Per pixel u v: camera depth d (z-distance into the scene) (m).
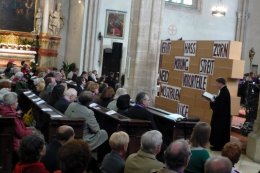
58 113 6.82
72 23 23.84
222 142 9.95
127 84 13.47
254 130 9.52
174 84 13.34
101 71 21.03
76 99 8.57
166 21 23.92
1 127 5.84
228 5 25.52
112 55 21.11
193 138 4.58
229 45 10.87
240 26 25.64
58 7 24.03
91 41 20.83
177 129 7.42
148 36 13.24
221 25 25.39
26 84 11.41
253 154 9.23
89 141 6.64
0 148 5.87
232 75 10.73
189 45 12.66
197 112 11.98
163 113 8.20
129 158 4.27
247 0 25.61
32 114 8.51
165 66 14.02
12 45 22.23
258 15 25.69
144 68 13.27
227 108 9.98
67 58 24.48
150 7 13.18
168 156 3.42
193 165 4.38
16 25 23.38
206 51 11.83
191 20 24.64
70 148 3.02
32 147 3.62
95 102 8.81
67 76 20.27
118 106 7.71
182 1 24.48
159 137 4.21
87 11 20.78
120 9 21.22
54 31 23.98
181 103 12.81
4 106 6.33
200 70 12.03
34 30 23.77
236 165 8.68
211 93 11.40
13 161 6.16
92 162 7.29
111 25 21.11
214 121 10.05
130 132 6.70
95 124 6.73
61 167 3.02
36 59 23.33
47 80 10.39
